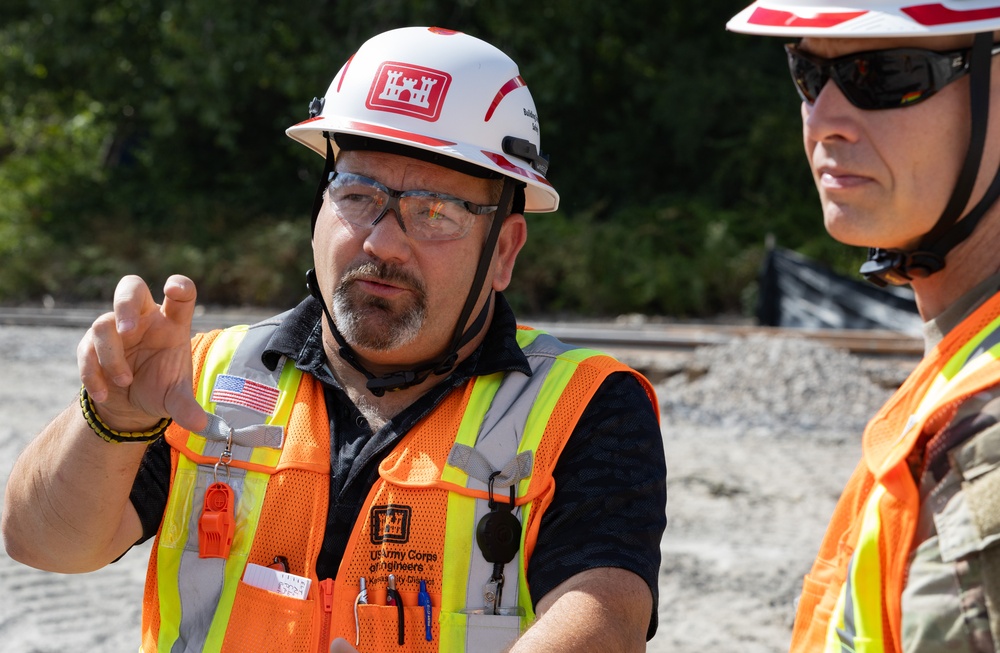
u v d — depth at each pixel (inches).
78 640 168.9
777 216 777.6
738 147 818.2
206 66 740.0
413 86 78.9
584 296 701.9
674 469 281.0
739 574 204.7
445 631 73.3
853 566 60.7
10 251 736.3
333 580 75.6
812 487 267.9
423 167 78.4
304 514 77.7
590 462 75.4
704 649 171.0
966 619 51.5
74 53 765.3
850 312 530.3
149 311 68.9
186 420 69.0
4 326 536.7
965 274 63.5
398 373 79.4
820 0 61.6
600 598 70.0
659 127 864.3
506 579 74.2
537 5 791.1
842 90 61.4
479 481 75.4
